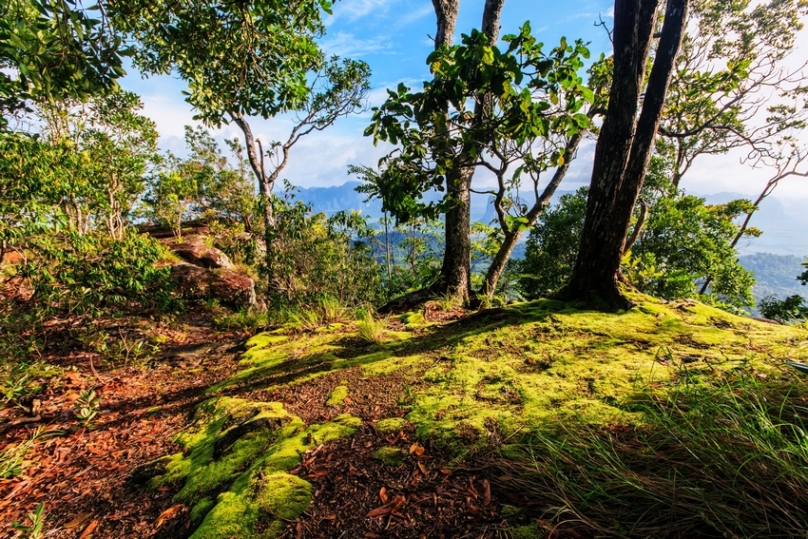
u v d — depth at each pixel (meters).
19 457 2.70
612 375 2.48
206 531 1.58
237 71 4.85
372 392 2.85
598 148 3.77
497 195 4.41
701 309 3.72
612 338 3.16
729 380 2.08
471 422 2.11
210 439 2.59
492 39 6.32
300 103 5.59
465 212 6.65
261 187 12.86
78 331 5.02
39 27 2.51
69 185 5.71
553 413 2.09
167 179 13.31
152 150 13.04
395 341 4.15
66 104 9.66
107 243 6.85
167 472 2.27
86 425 3.21
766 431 1.45
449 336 3.97
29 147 4.95
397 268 13.43
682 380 2.09
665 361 2.60
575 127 3.50
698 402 1.77
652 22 3.29
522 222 5.09
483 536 1.37
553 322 3.64
